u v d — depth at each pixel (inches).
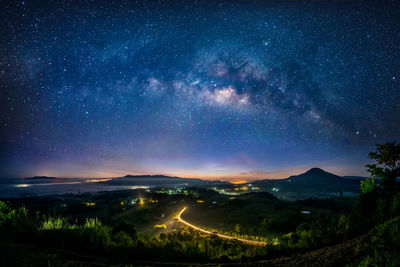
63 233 312.5
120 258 270.7
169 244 335.0
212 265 267.0
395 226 212.5
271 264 268.7
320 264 246.8
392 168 494.9
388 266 182.2
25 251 246.7
